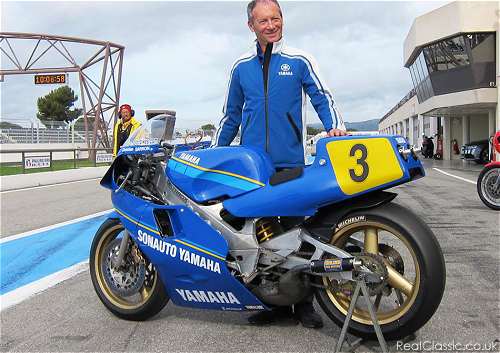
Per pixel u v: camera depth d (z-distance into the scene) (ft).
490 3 95.25
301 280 10.46
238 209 10.73
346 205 10.43
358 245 10.94
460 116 127.65
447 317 12.05
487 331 11.16
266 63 11.84
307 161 11.92
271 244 10.69
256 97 11.87
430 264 9.47
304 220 10.91
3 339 11.43
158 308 12.17
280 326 11.66
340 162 10.08
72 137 119.34
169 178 11.91
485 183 30.01
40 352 10.68
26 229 26.23
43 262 19.20
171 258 11.24
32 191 47.21
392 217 9.87
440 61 104.99
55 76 118.11
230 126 12.88
